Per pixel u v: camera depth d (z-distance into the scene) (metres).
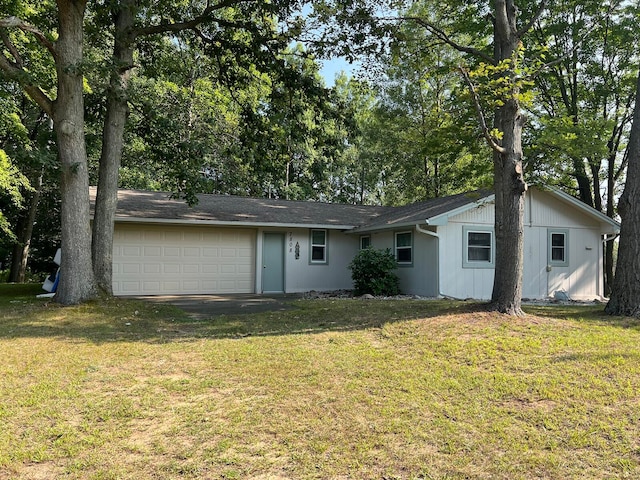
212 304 11.13
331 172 28.83
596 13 14.62
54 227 25.14
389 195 28.19
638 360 4.92
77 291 9.19
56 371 4.94
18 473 2.94
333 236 15.92
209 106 20.73
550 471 2.95
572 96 16.80
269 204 16.94
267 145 13.20
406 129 21.45
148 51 13.09
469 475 2.92
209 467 3.02
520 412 3.81
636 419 3.60
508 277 7.43
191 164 11.45
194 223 13.63
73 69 8.61
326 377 4.73
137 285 13.65
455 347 5.67
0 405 3.96
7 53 13.29
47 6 12.19
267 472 2.97
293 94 12.47
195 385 4.52
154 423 3.67
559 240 13.99
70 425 3.61
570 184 18.83
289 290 15.19
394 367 5.04
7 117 14.80
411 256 13.47
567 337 5.97
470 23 13.37
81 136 9.24
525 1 14.08
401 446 3.29
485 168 15.19
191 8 12.66
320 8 10.10
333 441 3.37
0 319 7.88
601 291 14.45
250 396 4.23
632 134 7.69
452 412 3.82
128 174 23.19
